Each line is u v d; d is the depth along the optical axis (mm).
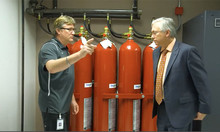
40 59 1135
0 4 1300
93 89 1732
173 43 1118
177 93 1056
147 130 1625
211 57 1329
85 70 1583
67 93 1217
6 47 1376
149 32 1872
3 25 1338
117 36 1776
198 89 1017
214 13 1318
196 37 1480
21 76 1583
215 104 1333
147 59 1620
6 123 1380
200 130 1393
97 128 1609
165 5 1858
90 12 1725
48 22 1816
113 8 1869
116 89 1725
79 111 1582
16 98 1521
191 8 1857
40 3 1764
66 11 1728
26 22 1696
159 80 1158
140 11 1704
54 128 1195
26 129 1704
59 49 1188
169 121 1114
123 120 1609
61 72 1164
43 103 1205
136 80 1586
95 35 1774
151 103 1606
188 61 1015
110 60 1575
